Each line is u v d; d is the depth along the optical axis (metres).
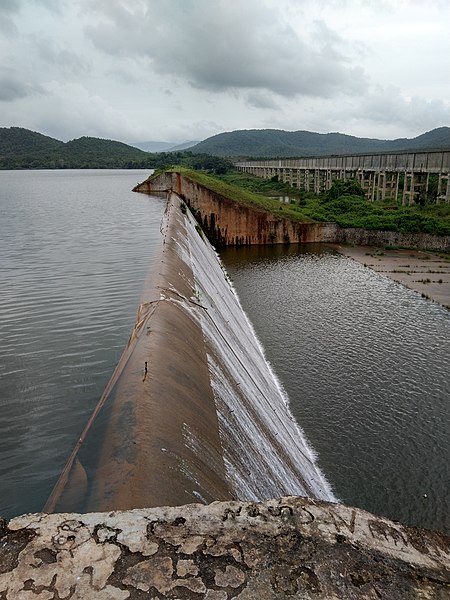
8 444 10.37
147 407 9.78
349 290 37.16
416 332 28.31
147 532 5.60
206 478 8.93
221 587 5.00
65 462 9.84
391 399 20.94
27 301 18.78
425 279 40.41
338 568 5.34
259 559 5.35
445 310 32.31
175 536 5.57
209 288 25.98
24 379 12.91
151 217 43.97
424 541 5.92
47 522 5.68
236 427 12.70
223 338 19.00
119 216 45.00
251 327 29.08
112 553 5.29
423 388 21.84
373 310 32.28
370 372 23.31
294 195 94.06
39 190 83.75
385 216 58.66
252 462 12.07
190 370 12.62
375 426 19.08
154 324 14.25
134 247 29.22
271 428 15.73
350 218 60.59
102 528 5.62
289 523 5.90
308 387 21.89
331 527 5.90
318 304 33.59
